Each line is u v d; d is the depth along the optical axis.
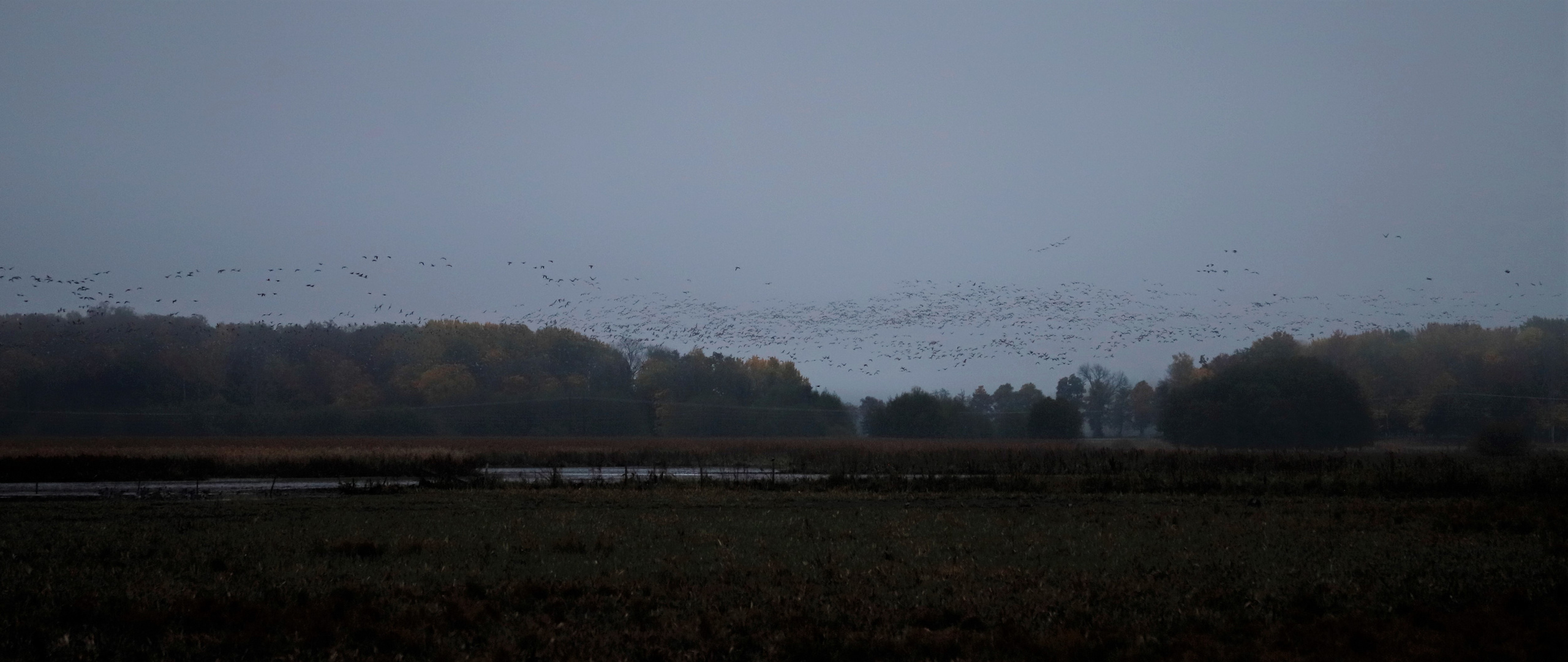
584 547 18.80
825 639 11.96
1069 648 11.62
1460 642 12.05
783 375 104.06
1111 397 102.00
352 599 14.14
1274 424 66.25
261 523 22.25
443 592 14.52
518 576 15.88
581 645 11.77
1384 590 14.84
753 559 17.62
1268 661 11.32
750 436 95.25
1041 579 15.71
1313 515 25.12
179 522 22.72
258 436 79.69
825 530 21.69
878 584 15.21
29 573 15.67
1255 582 15.44
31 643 11.84
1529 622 12.95
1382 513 25.39
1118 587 14.96
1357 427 65.56
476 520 23.08
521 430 92.38
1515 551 18.77
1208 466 40.06
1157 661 11.39
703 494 30.45
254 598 14.08
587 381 101.50
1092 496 30.67
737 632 12.39
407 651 11.71
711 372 102.00
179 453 47.25
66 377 79.38
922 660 11.41
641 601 13.90
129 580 15.27
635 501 28.33
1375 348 72.38
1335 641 12.05
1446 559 17.77
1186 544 19.64
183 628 12.60
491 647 11.65
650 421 95.38
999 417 89.44
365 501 28.23
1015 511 26.20
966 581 15.47
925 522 23.14
